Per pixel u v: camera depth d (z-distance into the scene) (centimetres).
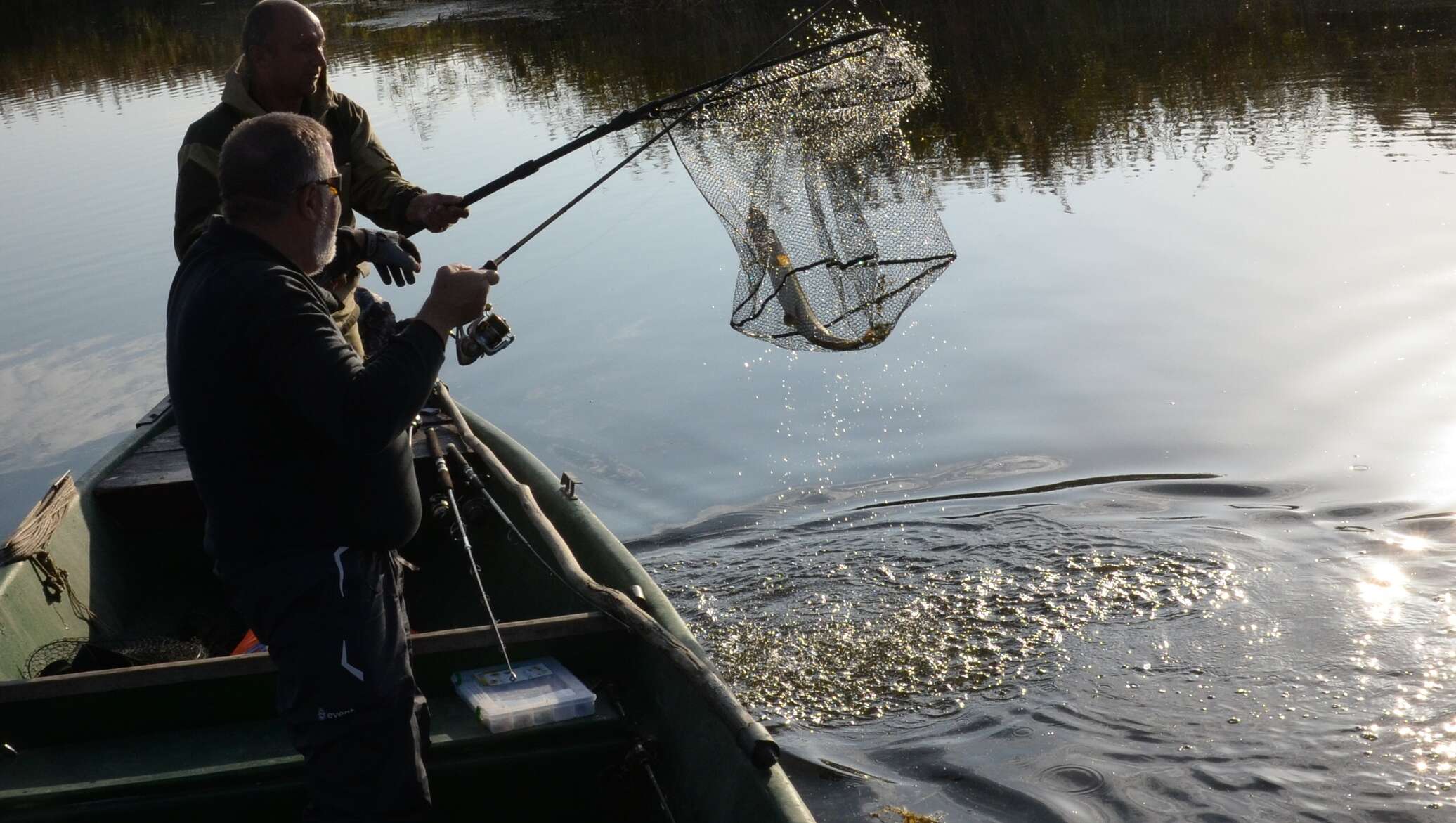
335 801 240
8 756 284
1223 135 1081
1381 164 962
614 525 567
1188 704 419
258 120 239
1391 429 587
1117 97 1225
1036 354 701
